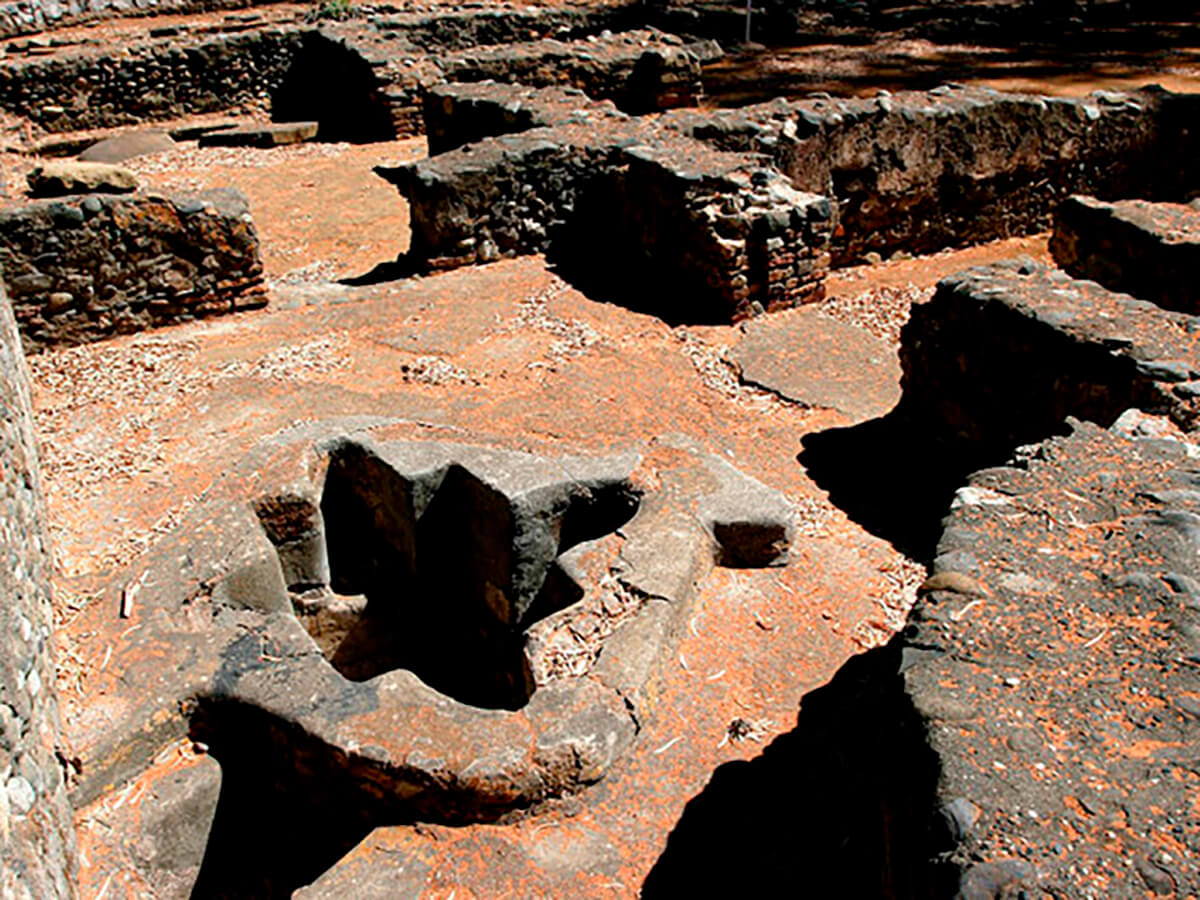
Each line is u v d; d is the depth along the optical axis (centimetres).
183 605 468
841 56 1773
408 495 537
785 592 508
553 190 973
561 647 440
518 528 514
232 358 789
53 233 781
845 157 1003
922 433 675
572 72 1471
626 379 763
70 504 600
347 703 402
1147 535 351
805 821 372
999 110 1033
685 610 473
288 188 1284
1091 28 1928
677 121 1025
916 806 260
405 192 971
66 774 387
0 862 267
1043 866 231
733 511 517
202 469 637
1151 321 560
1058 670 290
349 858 362
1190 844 235
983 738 266
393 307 878
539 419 706
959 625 312
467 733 385
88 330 816
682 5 2033
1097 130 1079
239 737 423
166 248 827
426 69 1455
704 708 430
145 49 1510
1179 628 304
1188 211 803
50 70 1453
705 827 375
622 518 545
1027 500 380
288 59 1590
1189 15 2008
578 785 383
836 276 991
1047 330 564
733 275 835
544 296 898
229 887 419
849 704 426
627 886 354
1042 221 1109
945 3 2189
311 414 708
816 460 665
